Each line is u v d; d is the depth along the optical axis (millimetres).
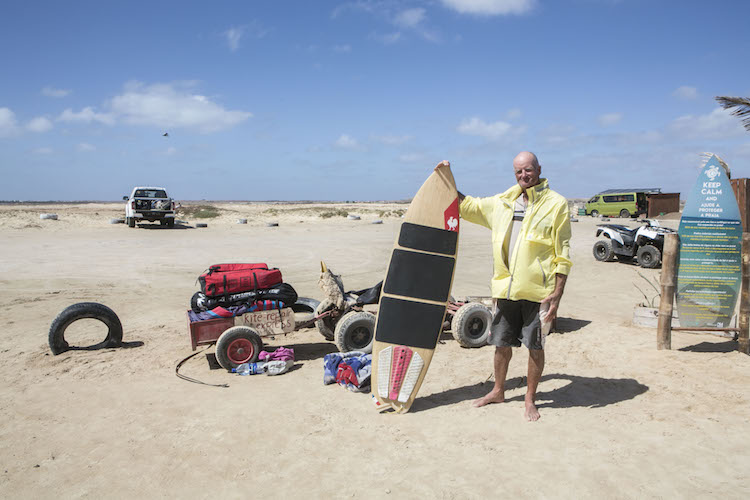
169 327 7762
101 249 17766
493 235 4316
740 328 5875
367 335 6008
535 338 4121
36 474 3457
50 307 9062
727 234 5898
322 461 3568
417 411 4457
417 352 4566
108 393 4980
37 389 5105
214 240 21562
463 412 4387
